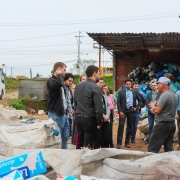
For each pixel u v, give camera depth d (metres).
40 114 19.86
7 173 3.38
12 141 4.89
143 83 20.23
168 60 21.73
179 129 7.90
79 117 5.78
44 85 21.41
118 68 22.58
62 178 3.45
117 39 18.62
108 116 7.17
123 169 3.57
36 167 3.64
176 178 3.36
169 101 5.87
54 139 5.54
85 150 4.02
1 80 28.33
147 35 17.17
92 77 5.87
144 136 10.07
